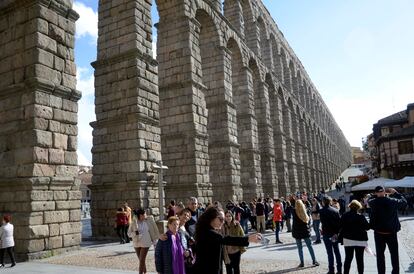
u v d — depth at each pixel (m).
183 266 7.41
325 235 11.38
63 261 14.00
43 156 15.37
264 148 44.38
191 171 26.58
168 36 28.70
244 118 38.97
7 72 16.50
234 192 31.84
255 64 44.78
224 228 10.45
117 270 12.07
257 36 46.66
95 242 20.91
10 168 15.55
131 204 21.50
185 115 27.28
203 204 26.78
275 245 18.50
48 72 16.14
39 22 16.05
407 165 53.62
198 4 30.70
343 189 79.44
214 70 33.72
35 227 14.61
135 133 21.97
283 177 49.69
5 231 13.18
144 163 21.94
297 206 12.76
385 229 9.90
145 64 23.28
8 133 15.91
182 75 27.77
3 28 16.98
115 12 23.86
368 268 11.78
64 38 17.20
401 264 12.34
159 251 7.35
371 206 10.20
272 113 51.31
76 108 17.27
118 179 22.06
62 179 15.84
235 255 10.06
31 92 15.53
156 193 22.52
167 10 28.88
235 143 33.28
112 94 23.14
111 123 22.77
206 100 33.66
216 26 33.72
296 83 70.44
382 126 71.44
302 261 12.48
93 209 22.84
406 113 69.31
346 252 10.12
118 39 23.45
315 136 83.12
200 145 27.53
